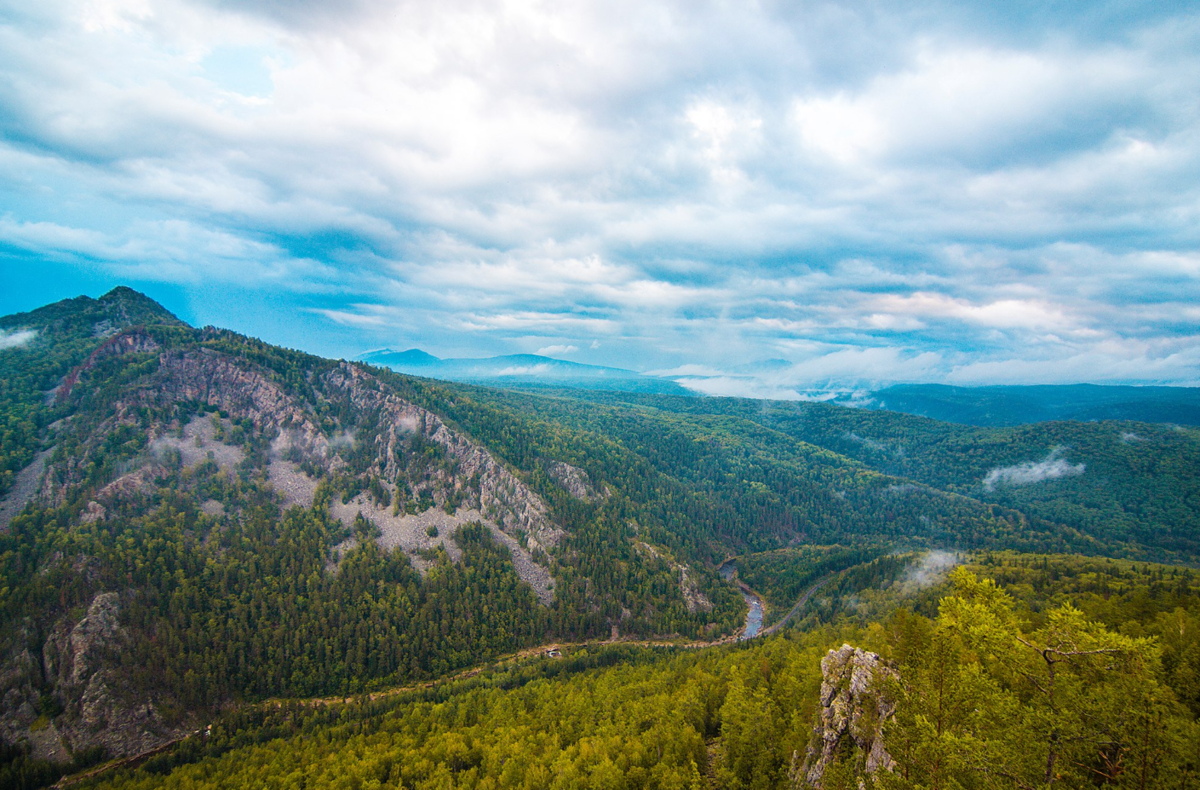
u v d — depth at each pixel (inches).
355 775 4921.3
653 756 4384.8
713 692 5201.8
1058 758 1578.5
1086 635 1621.6
